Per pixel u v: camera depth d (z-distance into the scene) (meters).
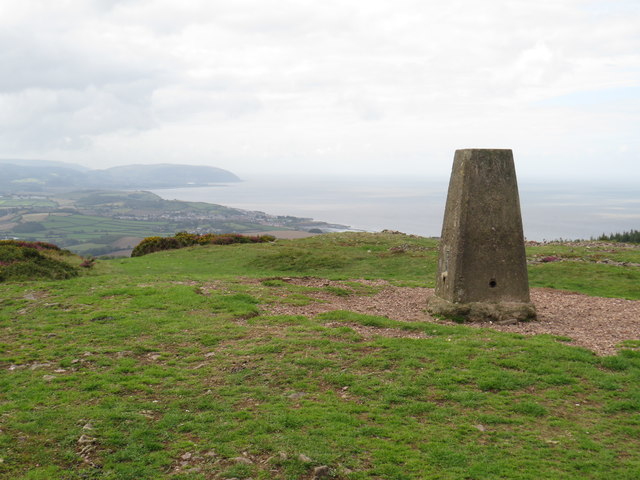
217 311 15.56
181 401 9.34
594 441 8.08
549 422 8.70
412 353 11.58
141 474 7.12
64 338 12.98
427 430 8.37
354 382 10.16
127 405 9.16
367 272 27.50
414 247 33.56
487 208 14.98
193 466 7.29
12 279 21.73
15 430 8.18
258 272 27.78
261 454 7.60
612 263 27.86
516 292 15.33
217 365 11.09
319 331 13.37
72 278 23.66
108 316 14.83
